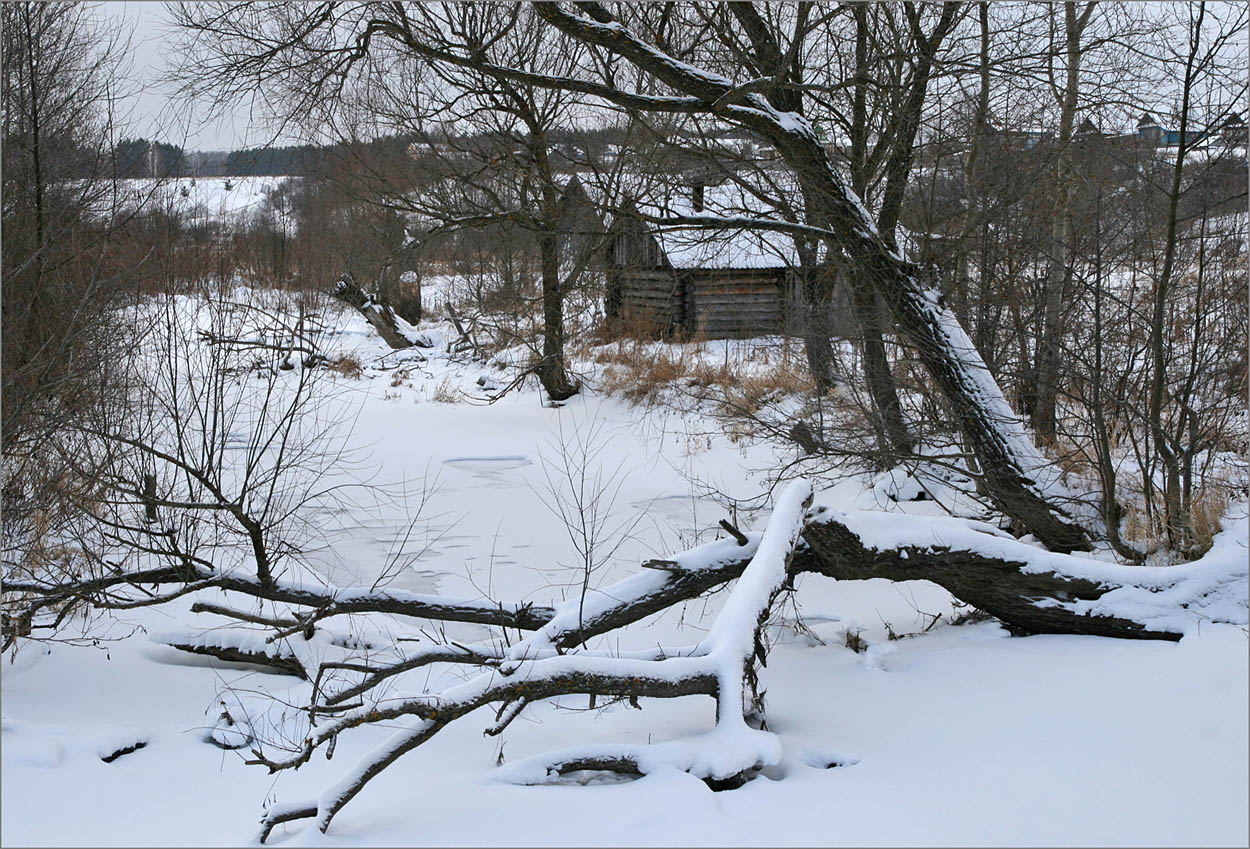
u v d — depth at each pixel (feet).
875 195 38.24
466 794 15.69
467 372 81.56
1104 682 19.72
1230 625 21.93
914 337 33.22
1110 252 32.35
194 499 25.63
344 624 26.99
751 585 20.08
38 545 24.86
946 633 25.32
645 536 38.70
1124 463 35.06
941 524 24.54
